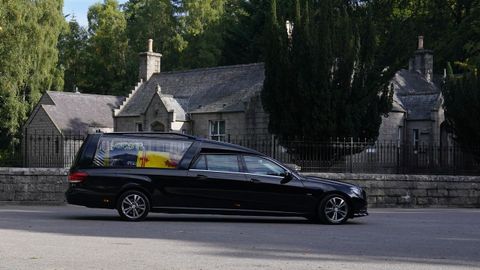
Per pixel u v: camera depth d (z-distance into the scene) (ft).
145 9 229.45
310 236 39.99
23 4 158.61
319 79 80.74
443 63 165.89
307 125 81.51
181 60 216.54
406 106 121.70
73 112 161.48
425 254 32.91
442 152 89.81
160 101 126.00
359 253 32.81
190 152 48.85
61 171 64.34
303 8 94.38
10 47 155.02
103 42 226.17
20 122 161.17
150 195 48.01
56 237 37.27
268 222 49.93
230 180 48.19
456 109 91.20
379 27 151.33
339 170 74.18
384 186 69.72
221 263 28.91
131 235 38.81
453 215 59.11
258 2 174.70
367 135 84.48
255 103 111.34
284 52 83.71
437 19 169.27
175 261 29.25
